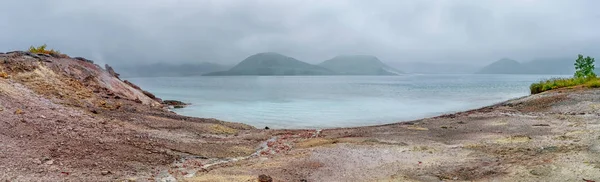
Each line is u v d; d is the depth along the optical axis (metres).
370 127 15.84
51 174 7.04
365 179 7.55
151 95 29.94
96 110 15.35
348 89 65.62
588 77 27.98
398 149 10.28
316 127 18.19
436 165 8.33
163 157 9.50
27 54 20.70
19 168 7.05
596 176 6.55
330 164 8.85
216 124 16.20
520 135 11.45
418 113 24.52
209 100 36.94
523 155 8.54
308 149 10.82
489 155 8.94
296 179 7.64
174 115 18.38
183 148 10.63
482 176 7.29
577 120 13.93
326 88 71.31
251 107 28.92
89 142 9.70
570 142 9.43
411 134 13.03
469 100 35.66
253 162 9.38
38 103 13.29
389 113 24.64
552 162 7.58
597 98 18.78
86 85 21.25
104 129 11.67
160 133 12.45
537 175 6.95
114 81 25.25
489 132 12.65
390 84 97.38
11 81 15.73
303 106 30.02
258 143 12.51
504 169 7.55
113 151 9.27
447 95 44.06
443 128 14.29
